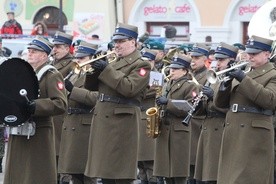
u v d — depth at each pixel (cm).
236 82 2447
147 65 2589
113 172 2603
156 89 3097
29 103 2347
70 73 2892
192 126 3128
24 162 2405
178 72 3041
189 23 6912
